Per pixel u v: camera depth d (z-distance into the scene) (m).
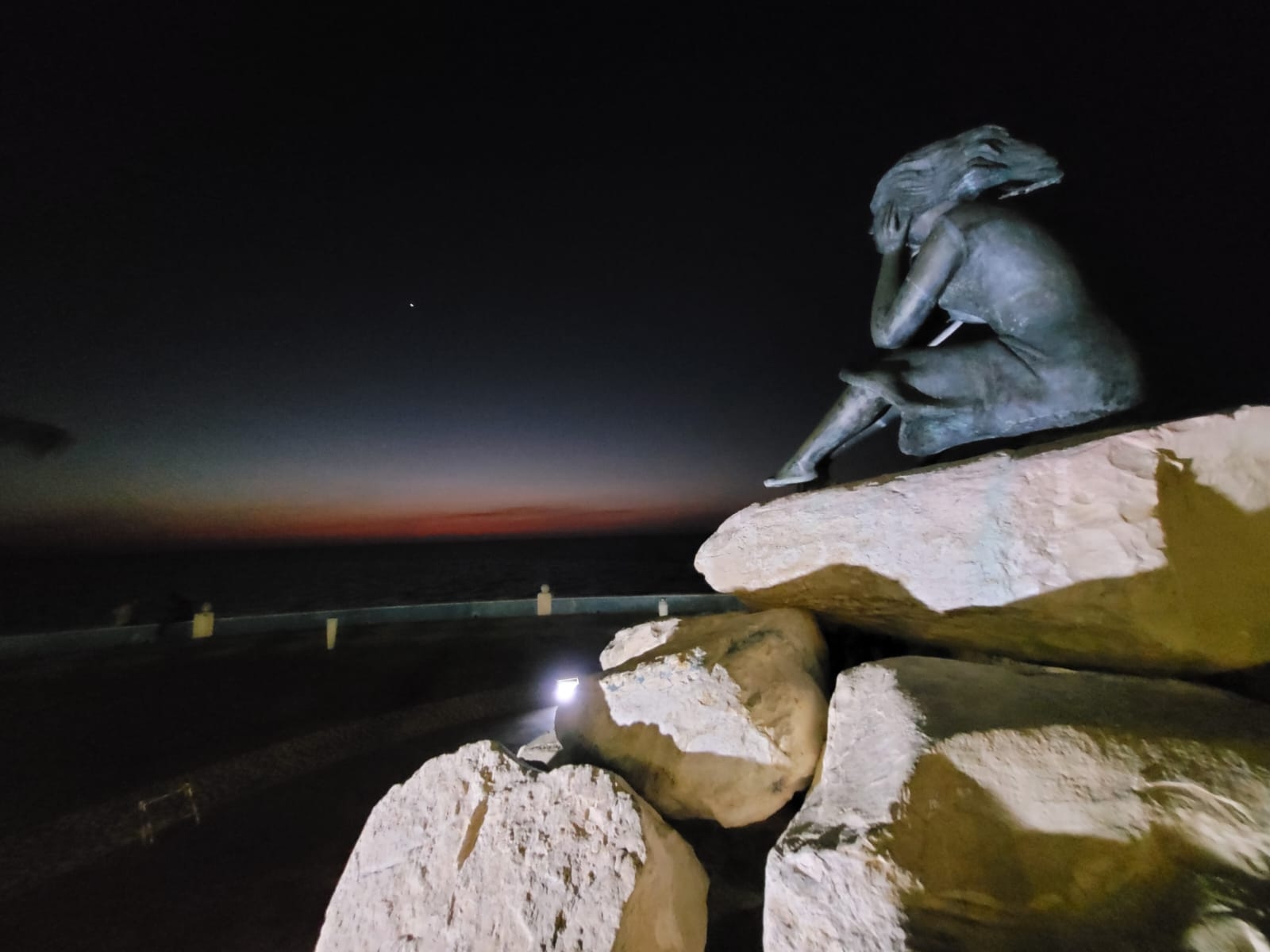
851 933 1.65
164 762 7.52
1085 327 2.96
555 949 2.21
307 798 6.51
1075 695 2.19
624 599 16.42
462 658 12.06
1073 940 1.52
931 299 3.29
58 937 4.41
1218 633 2.29
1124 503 2.35
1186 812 1.68
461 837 2.80
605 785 2.63
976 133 3.32
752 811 2.69
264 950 4.26
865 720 2.32
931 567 2.76
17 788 6.86
